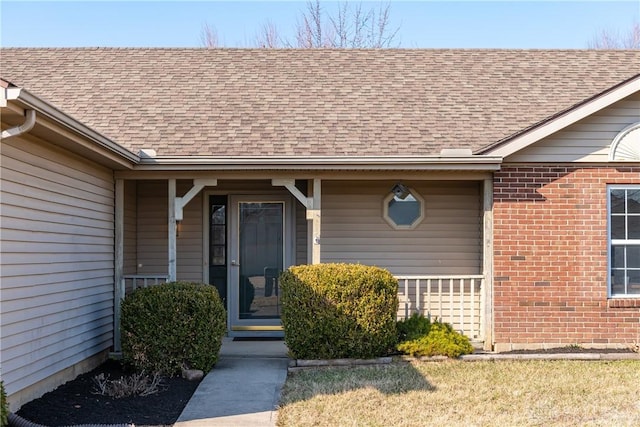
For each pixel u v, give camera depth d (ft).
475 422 18.86
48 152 21.34
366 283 26.45
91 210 25.67
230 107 33.86
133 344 25.03
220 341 26.08
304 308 26.27
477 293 32.12
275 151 28.89
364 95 35.55
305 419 19.17
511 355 27.45
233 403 20.92
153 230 33.24
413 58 40.60
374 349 26.53
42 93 35.06
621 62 39.22
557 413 19.72
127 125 31.58
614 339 28.73
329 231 32.17
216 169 27.91
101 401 20.74
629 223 29.12
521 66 39.06
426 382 23.43
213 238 33.73
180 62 39.78
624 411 19.94
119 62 39.63
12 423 17.53
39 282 20.66
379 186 32.35
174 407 20.45
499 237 28.84
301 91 35.99
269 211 33.83
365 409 20.16
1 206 18.04
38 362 20.63
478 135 30.94
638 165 28.86
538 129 27.78
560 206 28.81
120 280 28.35
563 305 28.78
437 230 32.40
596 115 28.81
